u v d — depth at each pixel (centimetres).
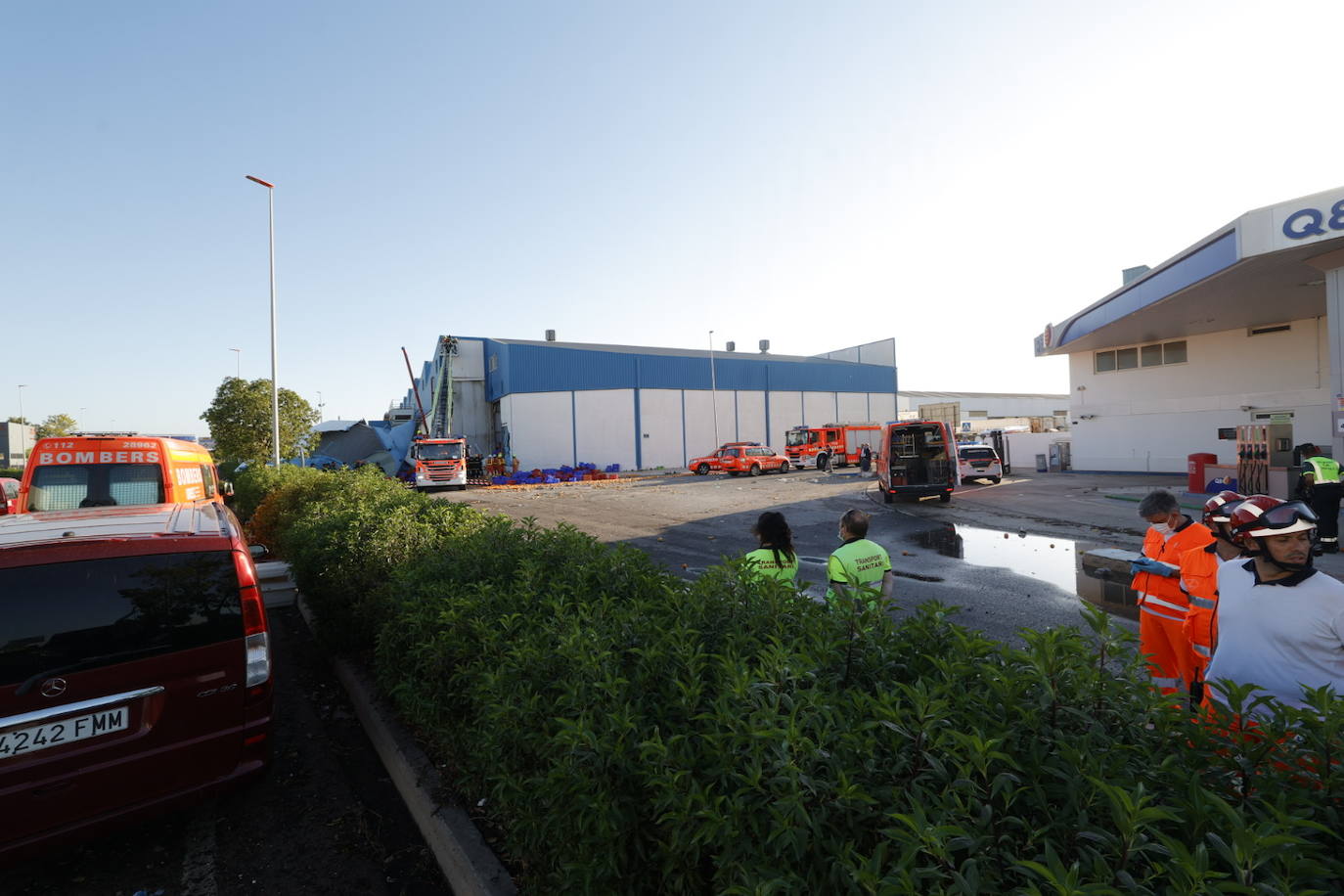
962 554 1052
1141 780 136
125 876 297
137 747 293
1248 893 100
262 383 3088
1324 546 980
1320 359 2052
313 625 594
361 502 652
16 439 7306
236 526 393
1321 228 1121
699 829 149
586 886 177
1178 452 2441
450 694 304
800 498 1989
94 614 289
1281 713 149
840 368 5159
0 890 287
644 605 288
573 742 183
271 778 386
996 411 9112
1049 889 120
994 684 161
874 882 115
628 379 4250
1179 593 408
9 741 268
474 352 4512
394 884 292
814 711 163
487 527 499
